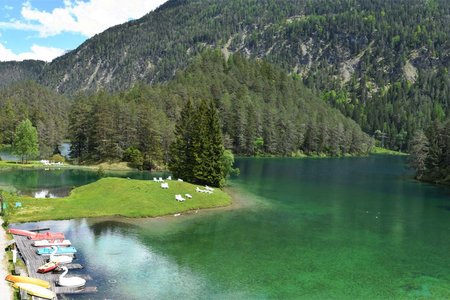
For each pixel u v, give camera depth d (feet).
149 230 206.69
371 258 177.27
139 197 255.09
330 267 164.14
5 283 129.70
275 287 142.10
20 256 158.51
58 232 195.83
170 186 282.56
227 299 130.82
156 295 131.34
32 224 207.41
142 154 484.74
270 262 167.12
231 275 151.12
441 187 411.34
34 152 472.44
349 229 225.76
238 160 639.76
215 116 333.83
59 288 132.16
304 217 250.57
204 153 328.49
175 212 245.04
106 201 251.80
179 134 356.79
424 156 477.77
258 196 316.81
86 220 219.20
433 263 173.17
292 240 199.62
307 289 141.59
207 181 329.31
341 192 357.41
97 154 500.74
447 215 272.10
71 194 279.28
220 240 194.49
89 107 550.77
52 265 145.59
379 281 151.53
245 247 185.37
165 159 490.49
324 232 217.36
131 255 168.35
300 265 165.07
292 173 485.97
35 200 247.91
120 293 131.54
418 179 469.57
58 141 589.73
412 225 240.73
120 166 474.08
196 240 193.06
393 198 336.70
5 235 181.27
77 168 454.81
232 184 373.20
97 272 148.36
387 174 515.09
